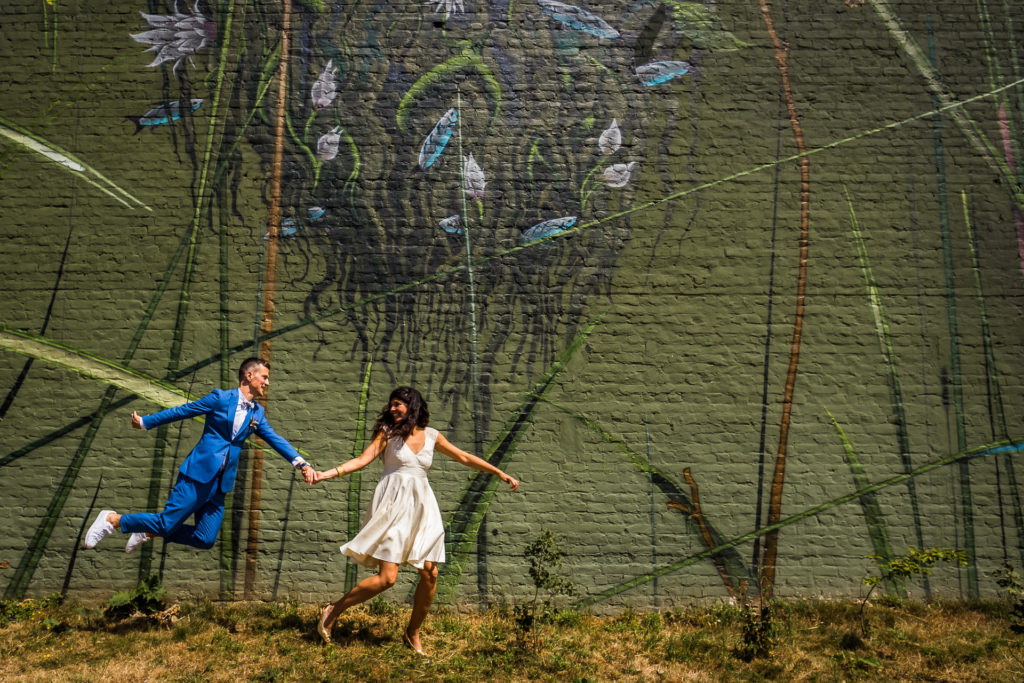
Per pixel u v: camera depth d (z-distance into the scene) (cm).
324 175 580
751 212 579
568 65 590
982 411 561
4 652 445
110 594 543
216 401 459
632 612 539
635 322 571
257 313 568
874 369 566
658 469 561
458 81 589
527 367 568
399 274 574
